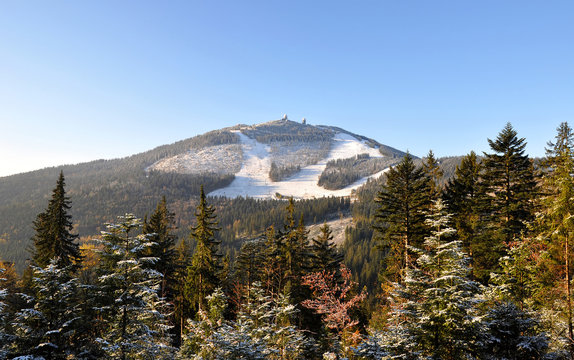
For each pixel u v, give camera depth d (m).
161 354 16.92
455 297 12.31
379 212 27.61
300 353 18.34
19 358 13.72
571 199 15.73
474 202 28.95
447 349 12.30
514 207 25.25
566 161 16.73
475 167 30.95
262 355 13.98
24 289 28.36
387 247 27.06
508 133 28.03
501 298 17.23
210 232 33.38
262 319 20.95
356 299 17.58
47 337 15.17
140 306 16.62
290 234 36.00
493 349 13.97
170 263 36.03
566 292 15.59
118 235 17.00
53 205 32.88
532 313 14.59
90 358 15.88
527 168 27.56
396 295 13.98
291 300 29.94
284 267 35.84
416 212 25.23
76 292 16.70
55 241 31.33
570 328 15.11
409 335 12.86
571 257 15.80
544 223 17.91
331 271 32.28
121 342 15.32
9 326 16.28
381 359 12.50
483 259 26.19
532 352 13.60
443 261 13.48
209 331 16.64
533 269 17.47
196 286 32.22
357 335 15.63
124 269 16.30
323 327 21.02
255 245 40.53
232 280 45.66
